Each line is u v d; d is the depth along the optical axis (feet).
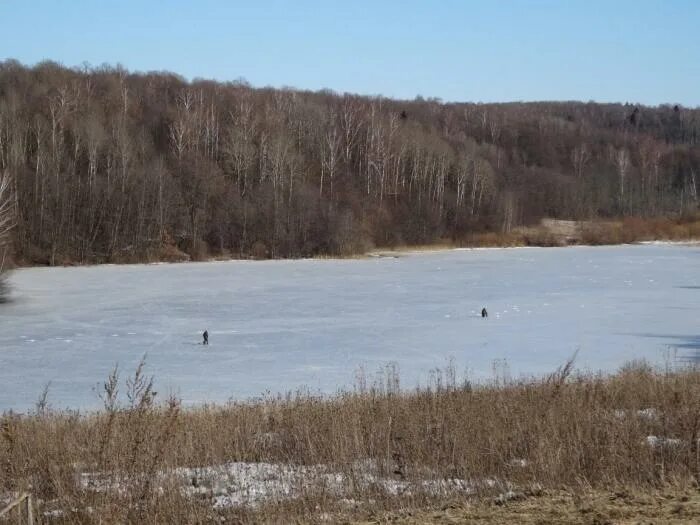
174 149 395.75
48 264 307.17
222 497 43.52
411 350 131.13
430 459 47.91
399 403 64.59
